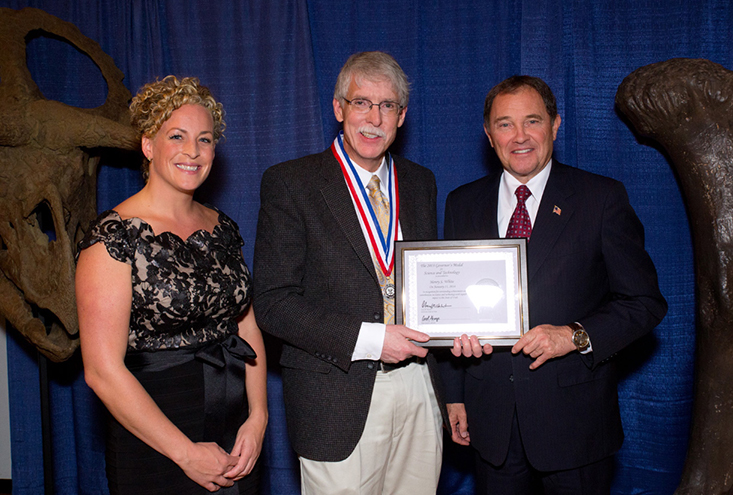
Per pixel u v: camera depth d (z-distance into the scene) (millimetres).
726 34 2371
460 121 2527
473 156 2523
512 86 1751
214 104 1620
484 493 1861
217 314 1559
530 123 1717
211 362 1511
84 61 2701
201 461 1434
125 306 1393
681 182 2191
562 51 2398
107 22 2688
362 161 1731
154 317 1435
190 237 1530
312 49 2525
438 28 2520
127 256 1394
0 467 2906
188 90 1539
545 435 1658
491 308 1612
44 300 2145
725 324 1927
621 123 2436
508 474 1812
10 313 2232
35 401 2797
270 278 1620
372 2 2525
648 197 2445
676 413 2492
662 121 2059
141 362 1458
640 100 2104
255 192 2625
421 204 1821
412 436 1719
